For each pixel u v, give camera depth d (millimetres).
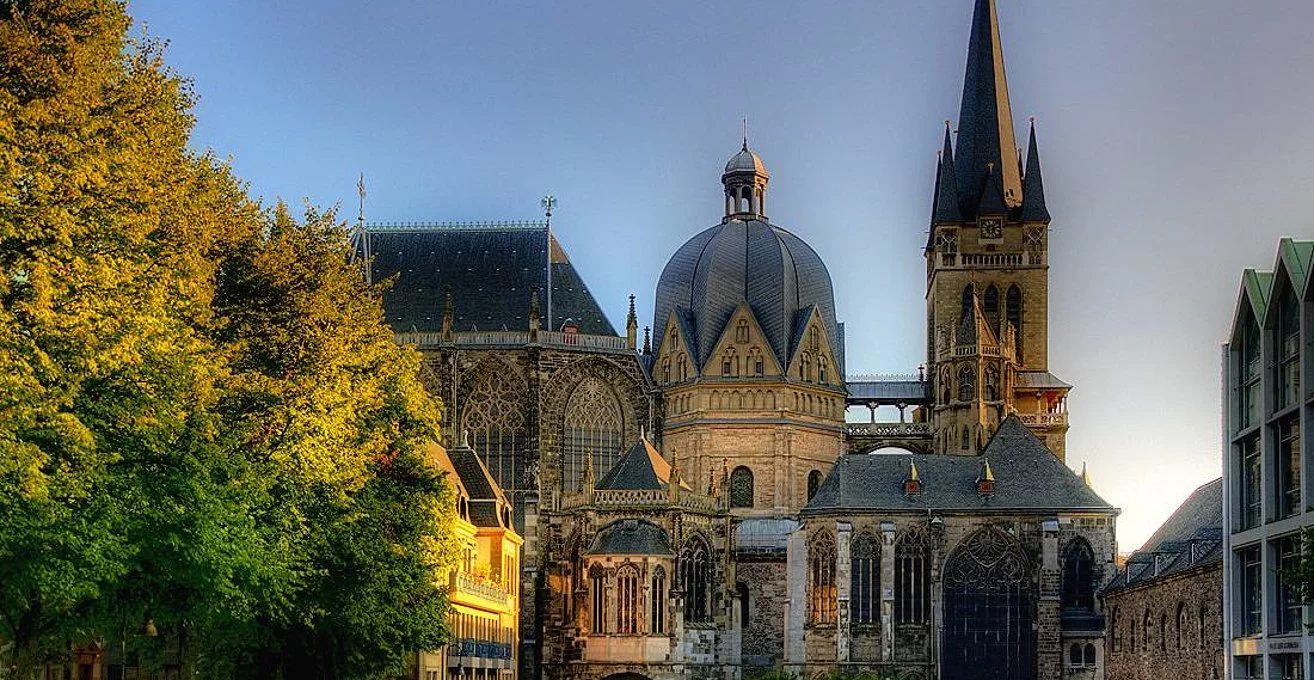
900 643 168250
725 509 171875
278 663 85688
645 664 163125
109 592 59156
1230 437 99000
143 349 54094
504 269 187750
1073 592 169125
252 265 70812
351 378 72812
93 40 55750
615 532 166500
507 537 153250
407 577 79250
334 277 73062
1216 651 113188
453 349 180500
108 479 54062
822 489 173625
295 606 73500
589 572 165375
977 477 171625
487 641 140500
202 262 61562
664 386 195000
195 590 61156
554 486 178625
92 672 84500
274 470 65438
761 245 197125
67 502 52531
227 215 70812
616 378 184125
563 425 181375
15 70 53031
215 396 60469
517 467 179625
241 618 63094
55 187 52312
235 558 59062
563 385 181500
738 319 193000
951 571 168750
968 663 167000
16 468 48219
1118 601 156500
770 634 180500
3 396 48062
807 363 194250
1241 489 98500
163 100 59344
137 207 55625
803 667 169375
